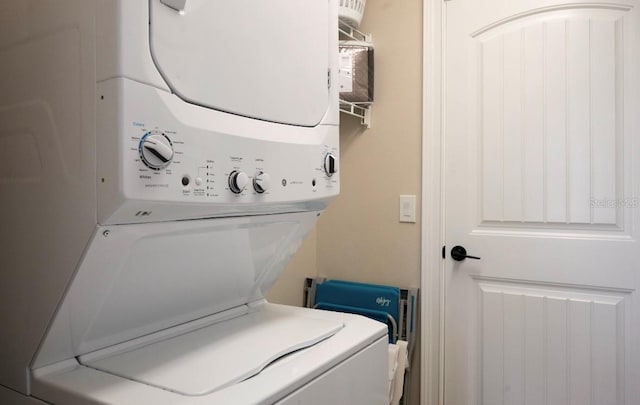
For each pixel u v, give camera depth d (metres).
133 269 0.78
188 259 0.88
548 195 1.77
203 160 0.72
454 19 1.94
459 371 1.93
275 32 0.90
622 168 1.66
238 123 0.80
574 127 1.72
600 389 1.69
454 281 1.95
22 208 0.77
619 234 1.67
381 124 2.11
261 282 1.20
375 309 2.00
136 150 0.62
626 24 1.65
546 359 1.77
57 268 0.72
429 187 1.98
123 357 0.84
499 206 1.86
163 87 0.66
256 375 0.76
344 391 0.90
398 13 2.07
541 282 1.78
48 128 0.72
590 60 1.70
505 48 1.84
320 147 1.02
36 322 0.76
